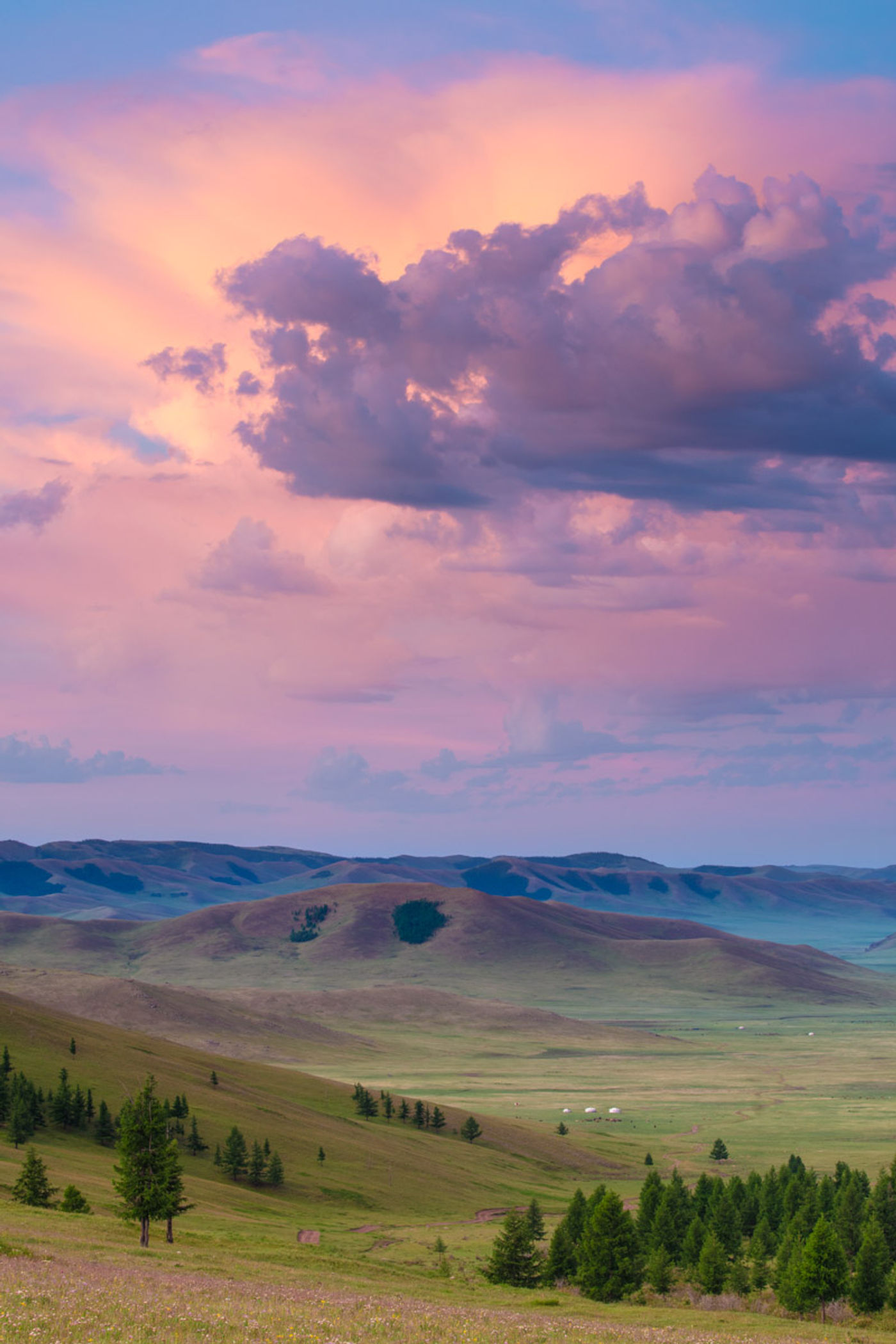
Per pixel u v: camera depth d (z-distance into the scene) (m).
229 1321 36.31
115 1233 86.19
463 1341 39.06
